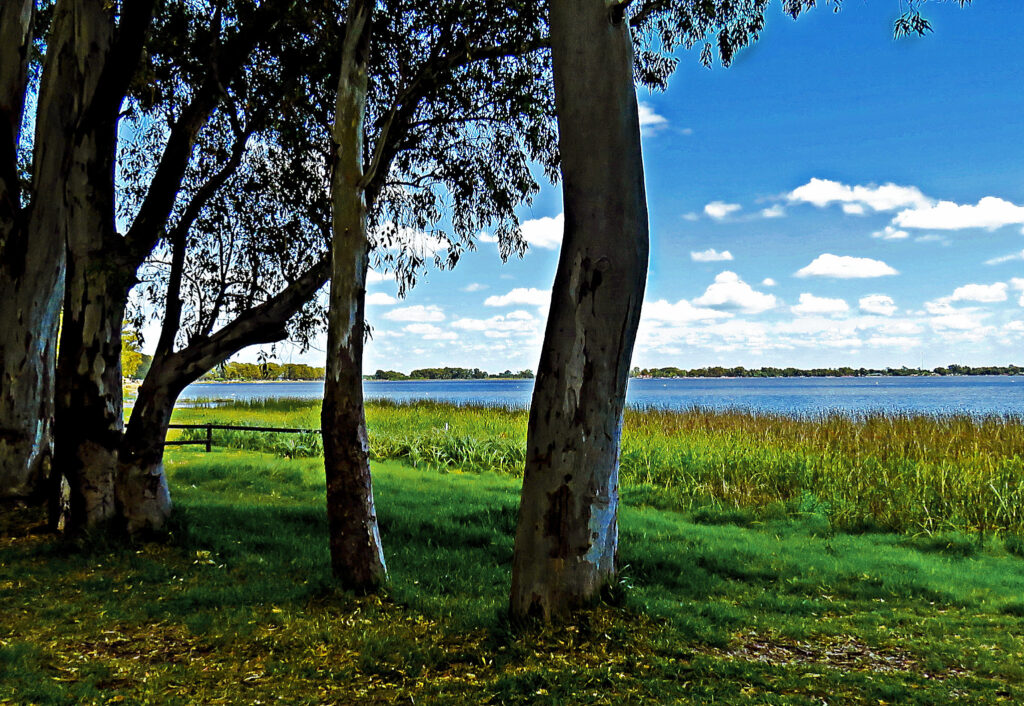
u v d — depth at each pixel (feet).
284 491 38.99
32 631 17.99
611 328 16.92
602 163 16.66
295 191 27.71
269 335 25.93
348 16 21.17
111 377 26.20
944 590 22.98
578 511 17.06
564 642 16.25
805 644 17.84
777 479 40.32
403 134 24.93
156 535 25.88
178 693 14.51
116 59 24.59
